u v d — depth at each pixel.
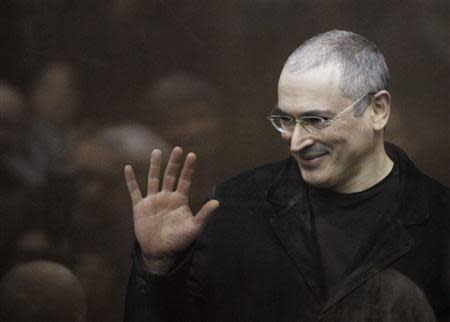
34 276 12.18
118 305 12.27
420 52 11.70
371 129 8.36
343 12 11.73
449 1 11.61
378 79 8.29
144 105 12.08
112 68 12.12
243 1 11.84
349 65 8.08
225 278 8.73
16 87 12.20
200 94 11.99
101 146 12.16
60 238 12.25
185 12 11.95
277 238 8.63
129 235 12.20
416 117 11.78
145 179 12.13
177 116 12.06
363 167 8.52
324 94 7.95
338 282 8.44
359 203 8.58
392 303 8.40
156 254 8.14
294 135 8.09
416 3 11.66
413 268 8.45
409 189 8.69
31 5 12.12
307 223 8.59
